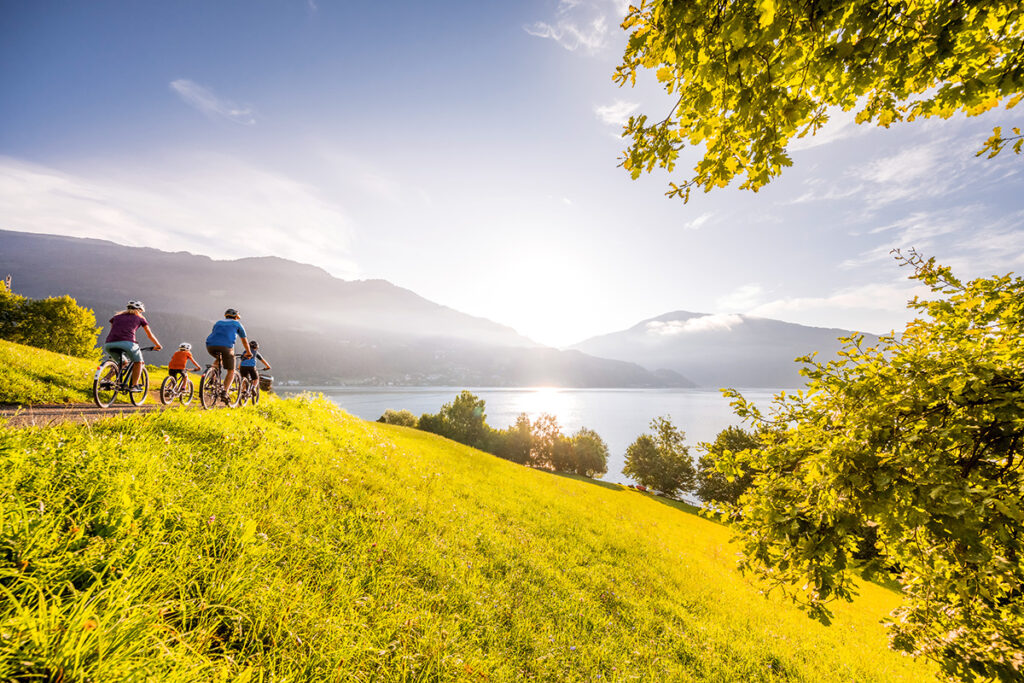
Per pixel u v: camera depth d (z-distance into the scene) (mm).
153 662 2449
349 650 3764
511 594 7078
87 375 12117
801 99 2537
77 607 2383
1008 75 2729
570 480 34219
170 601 3027
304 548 5188
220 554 4074
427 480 12609
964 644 4141
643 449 77500
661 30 2701
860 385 4414
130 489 3980
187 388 10617
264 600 3734
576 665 5824
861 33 2518
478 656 4883
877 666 11680
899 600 25875
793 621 13977
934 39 2549
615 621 7926
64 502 3365
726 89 2658
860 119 3180
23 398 9289
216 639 3186
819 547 3822
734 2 2438
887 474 3541
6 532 2668
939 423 3908
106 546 3102
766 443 5031
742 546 4582
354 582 5023
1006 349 3984
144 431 5941
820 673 9484
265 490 6328
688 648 8062
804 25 2398
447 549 7625
